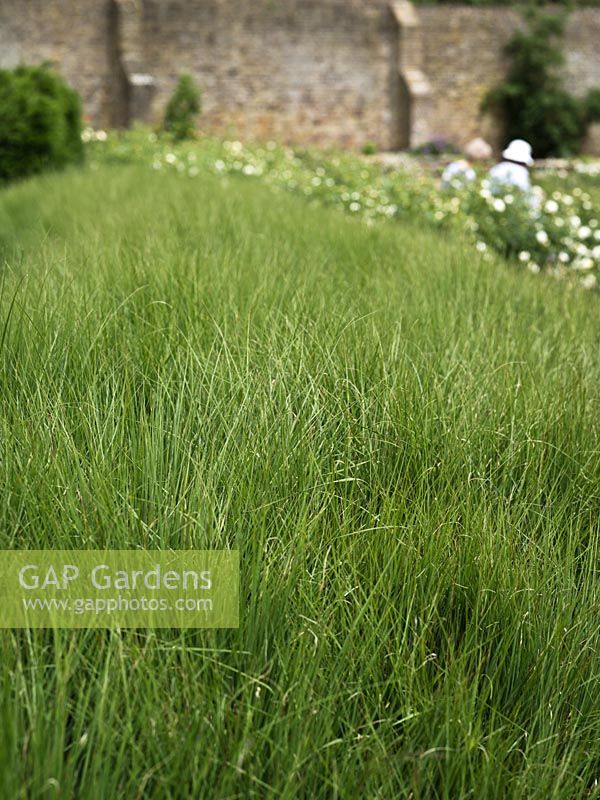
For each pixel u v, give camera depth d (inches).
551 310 177.3
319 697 65.8
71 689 63.2
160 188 365.4
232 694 65.3
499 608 78.5
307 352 114.3
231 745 60.4
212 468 83.0
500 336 145.7
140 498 80.4
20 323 111.7
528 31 1131.9
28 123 479.5
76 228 226.8
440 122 1140.5
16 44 1035.9
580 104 1135.0
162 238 197.8
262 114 1101.7
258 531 78.2
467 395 113.5
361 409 102.2
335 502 88.4
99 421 91.1
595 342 159.0
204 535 73.7
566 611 80.7
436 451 101.0
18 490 78.9
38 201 324.2
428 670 74.3
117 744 60.1
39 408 92.8
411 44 1104.2
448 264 203.9
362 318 129.8
